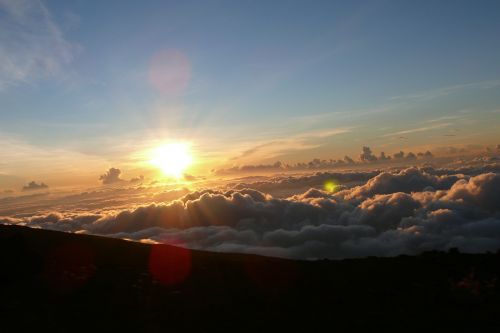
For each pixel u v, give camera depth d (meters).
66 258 32.59
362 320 20.19
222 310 21.73
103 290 23.73
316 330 19.14
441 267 30.05
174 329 19.02
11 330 17.69
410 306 21.84
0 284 23.62
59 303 21.23
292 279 28.59
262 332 18.98
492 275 27.00
